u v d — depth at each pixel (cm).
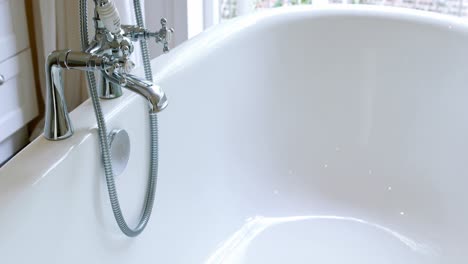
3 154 189
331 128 167
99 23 97
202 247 140
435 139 155
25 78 186
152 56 207
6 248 79
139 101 113
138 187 116
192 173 138
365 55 164
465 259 139
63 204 92
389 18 161
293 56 165
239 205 154
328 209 161
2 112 177
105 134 99
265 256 145
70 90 189
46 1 175
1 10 170
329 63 166
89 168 99
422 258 145
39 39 189
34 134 198
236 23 157
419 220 153
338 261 143
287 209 160
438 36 155
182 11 199
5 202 82
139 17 109
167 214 128
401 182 159
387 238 152
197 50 140
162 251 126
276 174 165
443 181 152
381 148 163
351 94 166
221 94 148
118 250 110
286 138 167
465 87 149
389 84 162
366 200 161
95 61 91
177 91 130
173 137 129
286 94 166
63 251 93
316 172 167
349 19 164
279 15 164
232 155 155
